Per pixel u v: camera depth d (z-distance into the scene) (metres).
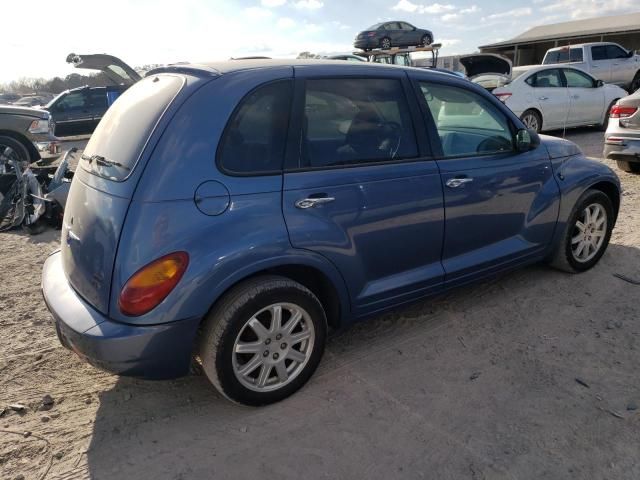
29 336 3.72
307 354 2.94
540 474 2.34
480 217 3.59
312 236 2.78
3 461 2.50
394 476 2.36
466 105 3.62
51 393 3.04
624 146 7.46
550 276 4.43
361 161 3.03
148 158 2.47
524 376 3.06
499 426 2.65
